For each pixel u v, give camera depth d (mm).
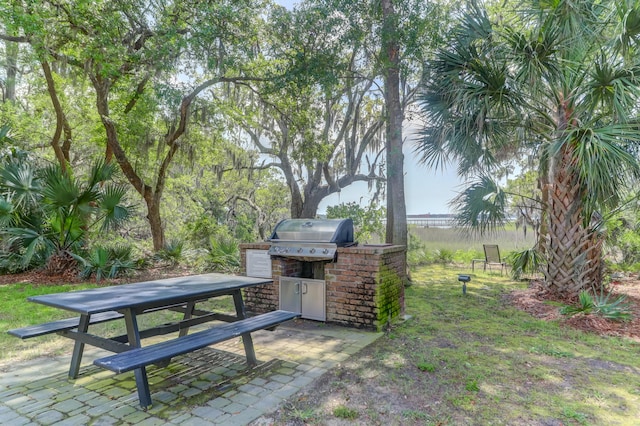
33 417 2311
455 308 5531
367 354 3514
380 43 7715
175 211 17188
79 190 7637
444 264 11336
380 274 4285
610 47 4926
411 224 13133
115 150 9750
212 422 2268
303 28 8156
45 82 10695
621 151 4555
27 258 7238
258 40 9633
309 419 2314
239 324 3129
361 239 11695
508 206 6320
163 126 11133
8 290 6684
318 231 4734
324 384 2842
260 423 2270
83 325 2973
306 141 10859
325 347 3711
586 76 5246
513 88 5461
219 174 14195
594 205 5438
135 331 2756
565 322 4605
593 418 2342
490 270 9867
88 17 7480
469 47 5488
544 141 5945
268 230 18438
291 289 4840
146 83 9523
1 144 8352
